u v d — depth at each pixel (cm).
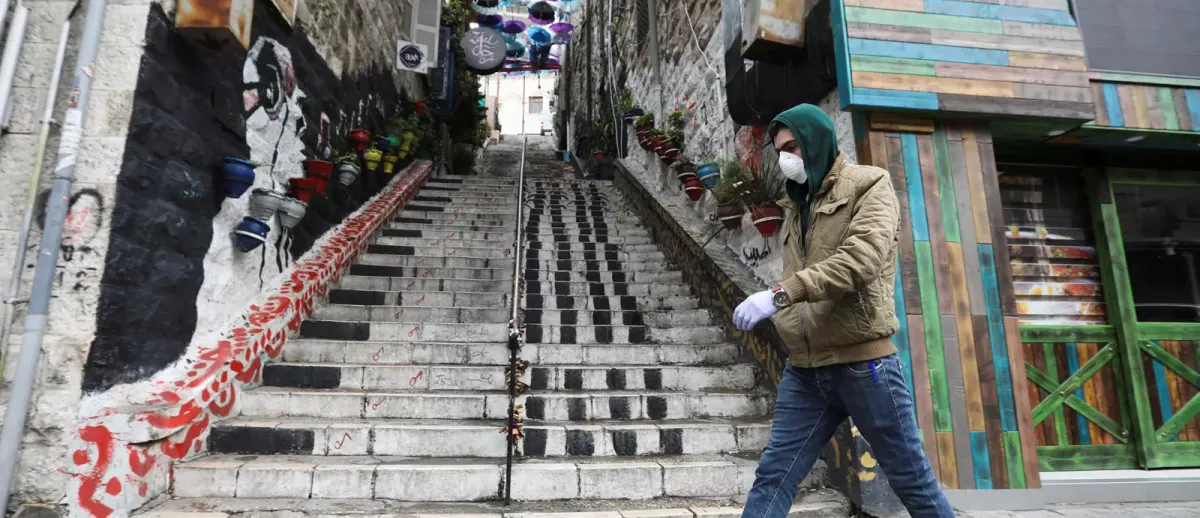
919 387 299
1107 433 359
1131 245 385
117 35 273
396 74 778
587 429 321
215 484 274
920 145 326
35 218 251
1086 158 386
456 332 443
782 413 206
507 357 414
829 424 202
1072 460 352
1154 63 357
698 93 632
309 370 370
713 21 584
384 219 646
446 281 537
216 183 343
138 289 275
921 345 304
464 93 1145
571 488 286
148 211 281
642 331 463
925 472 183
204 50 317
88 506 232
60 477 231
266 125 406
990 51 329
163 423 266
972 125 333
